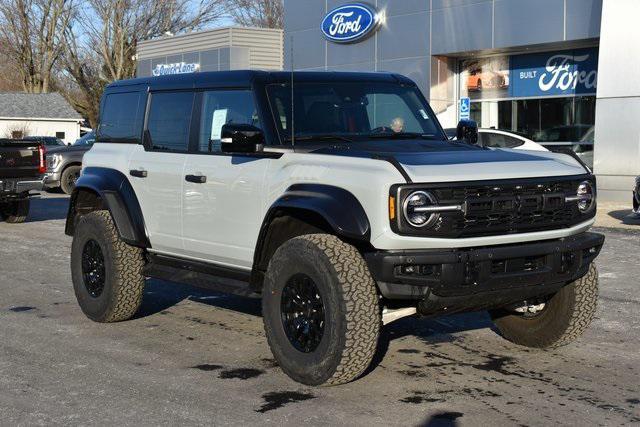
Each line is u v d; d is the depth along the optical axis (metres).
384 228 5.17
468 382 5.74
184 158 6.77
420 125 6.82
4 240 13.33
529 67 22.52
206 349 6.64
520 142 17.34
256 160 6.14
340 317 5.26
